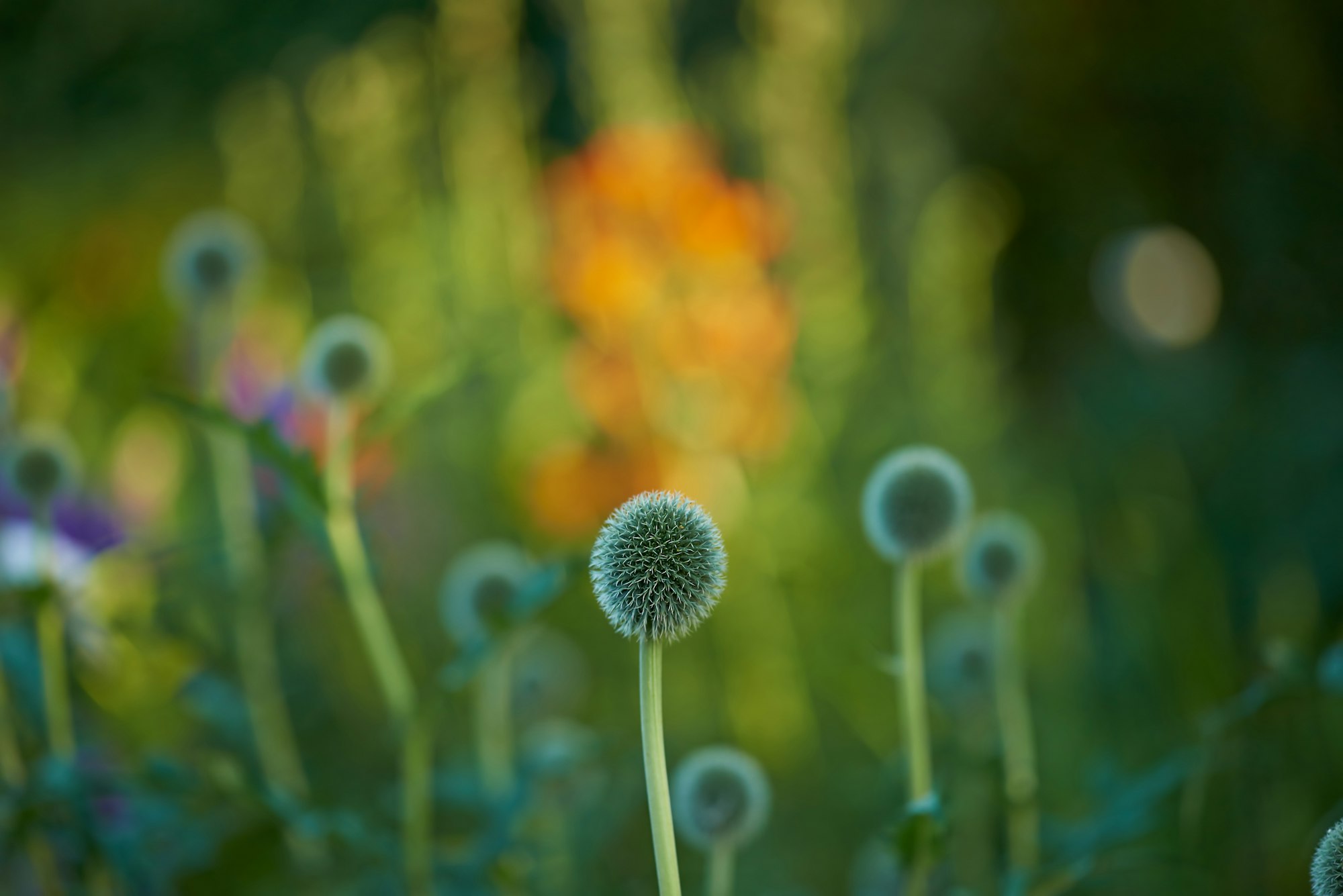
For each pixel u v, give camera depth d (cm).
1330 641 130
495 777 114
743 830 100
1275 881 117
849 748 139
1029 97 189
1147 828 101
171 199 209
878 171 170
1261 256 174
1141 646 138
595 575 89
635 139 154
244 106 179
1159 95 181
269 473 122
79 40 212
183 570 118
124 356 166
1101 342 181
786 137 154
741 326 151
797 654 143
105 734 116
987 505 149
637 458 150
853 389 157
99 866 103
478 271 156
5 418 118
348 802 120
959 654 118
